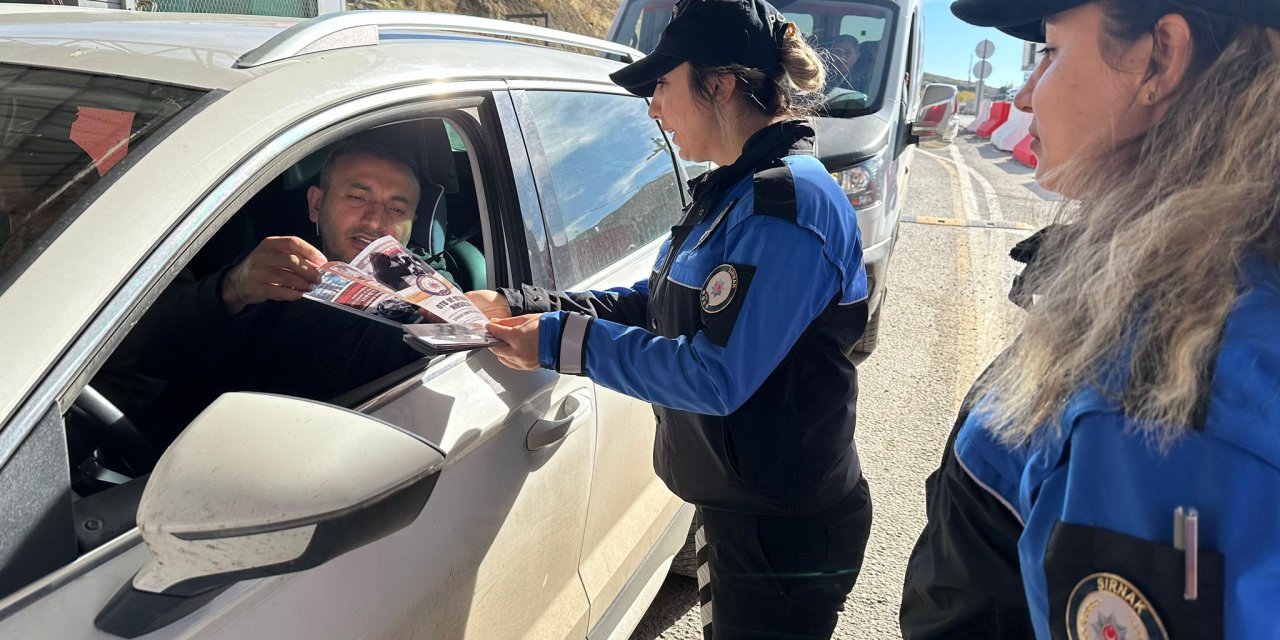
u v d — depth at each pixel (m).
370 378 1.50
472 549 1.31
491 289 1.68
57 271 0.94
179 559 0.84
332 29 1.48
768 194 1.31
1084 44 0.71
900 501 3.21
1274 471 0.57
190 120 1.14
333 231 1.70
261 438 0.86
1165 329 0.61
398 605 1.17
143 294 0.97
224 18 1.92
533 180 1.71
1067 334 0.68
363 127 1.33
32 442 0.86
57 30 1.57
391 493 0.87
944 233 7.62
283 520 0.81
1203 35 0.65
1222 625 0.58
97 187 1.03
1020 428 0.71
